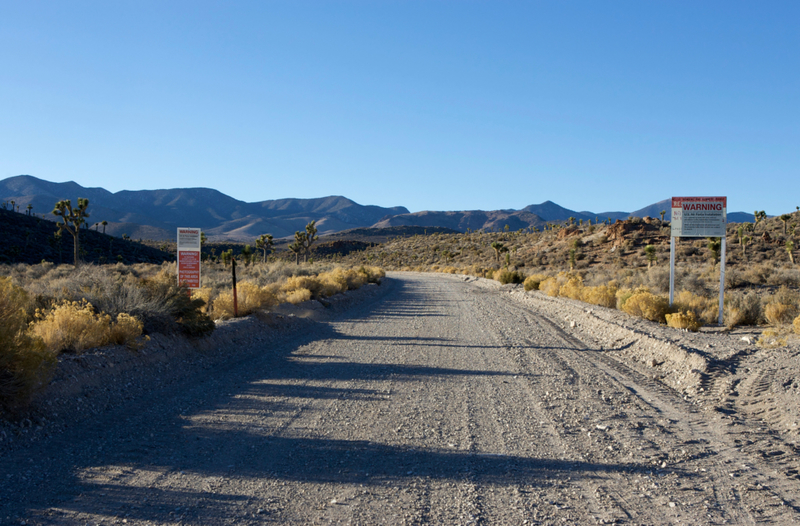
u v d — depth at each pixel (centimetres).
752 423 671
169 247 15112
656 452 565
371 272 4966
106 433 621
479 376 976
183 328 1153
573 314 1983
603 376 981
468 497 450
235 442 595
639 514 418
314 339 1453
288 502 439
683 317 1466
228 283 2708
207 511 421
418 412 728
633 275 4044
